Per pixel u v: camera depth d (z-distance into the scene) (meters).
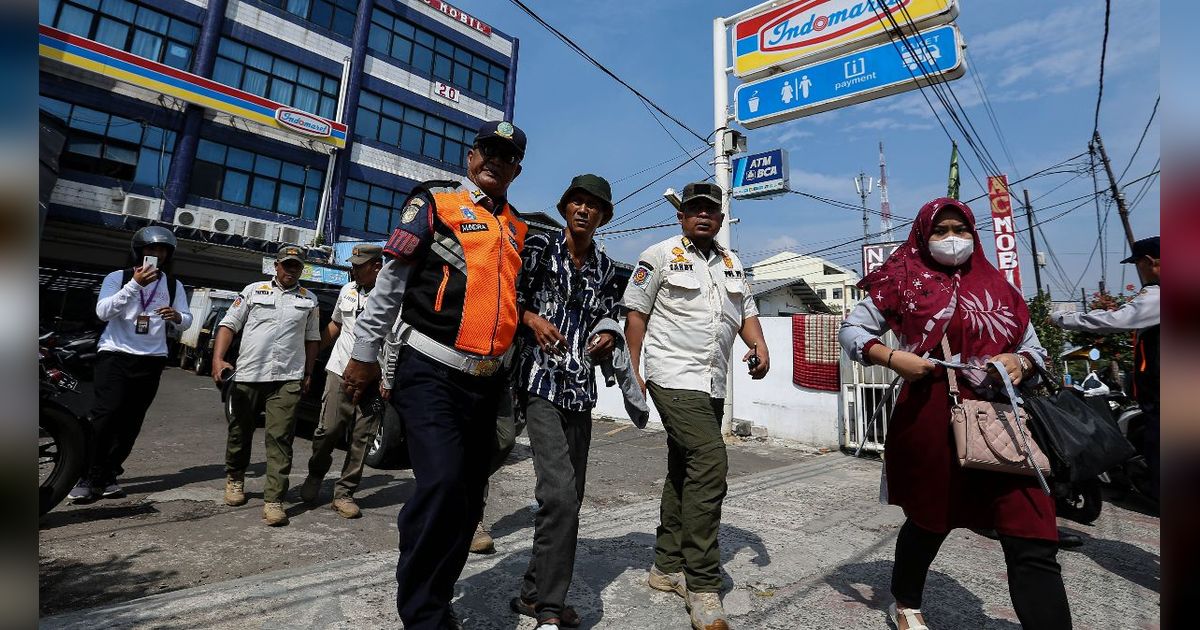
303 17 19.03
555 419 2.26
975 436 1.85
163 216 15.90
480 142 2.16
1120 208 12.95
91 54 14.59
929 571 2.99
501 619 2.28
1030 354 1.96
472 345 1.96
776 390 7.49
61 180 14.65
